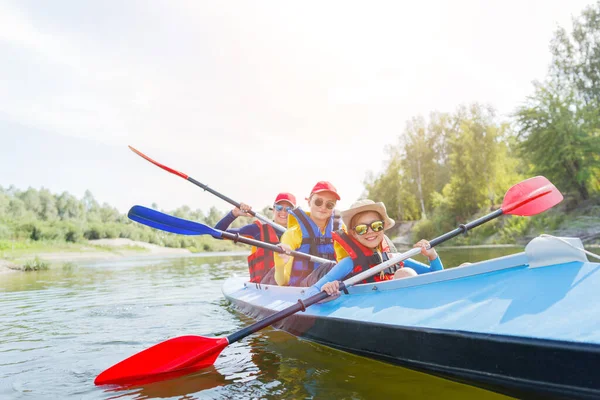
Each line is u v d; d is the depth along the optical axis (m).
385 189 43.56
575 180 22.91
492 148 30.89
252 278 5.77
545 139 23.23
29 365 2.92
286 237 4.69
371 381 2.37
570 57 25.14
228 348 3.33
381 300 2.88
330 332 3.10
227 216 5.86
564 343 1.72
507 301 2.13
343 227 3.88
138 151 5.45
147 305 5.66
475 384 2.11
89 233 55.94
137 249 51.69
